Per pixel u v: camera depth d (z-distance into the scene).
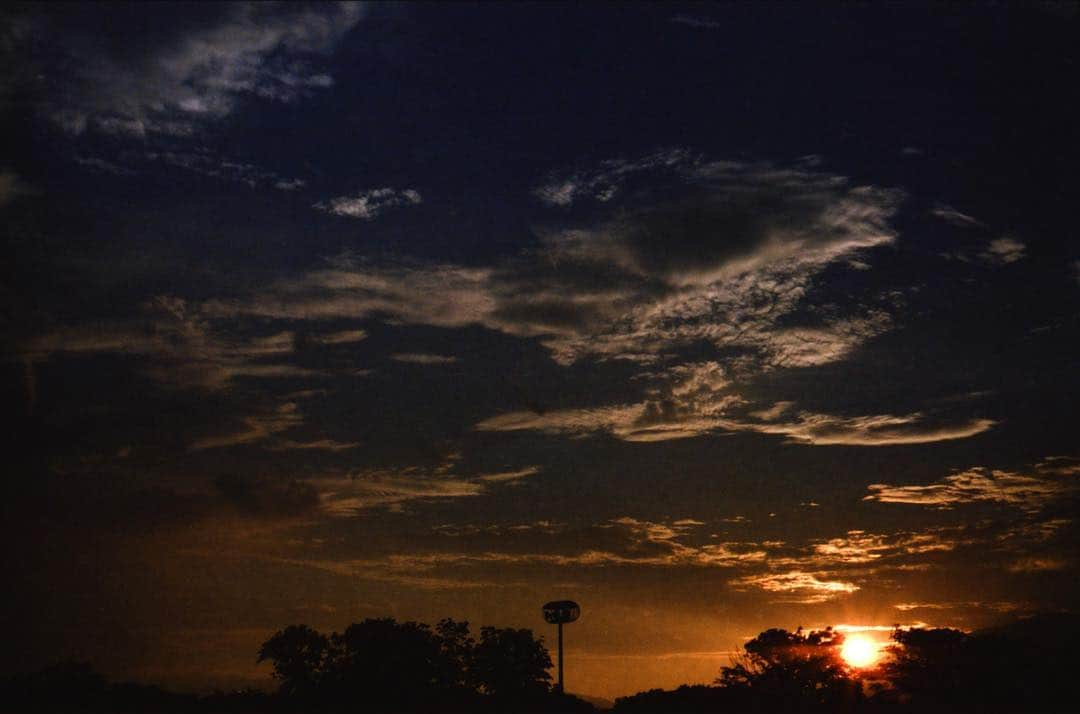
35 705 32.19
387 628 35.97
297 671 35.06
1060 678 36.53
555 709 35.09
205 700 33.84
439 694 35.06
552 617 37.00
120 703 32.66
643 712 36.50
